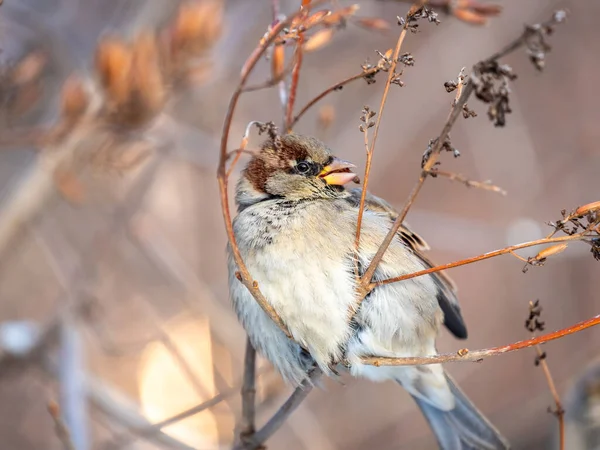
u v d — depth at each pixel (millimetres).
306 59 12352
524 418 12391
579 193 13523
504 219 12883
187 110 11961
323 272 6402
